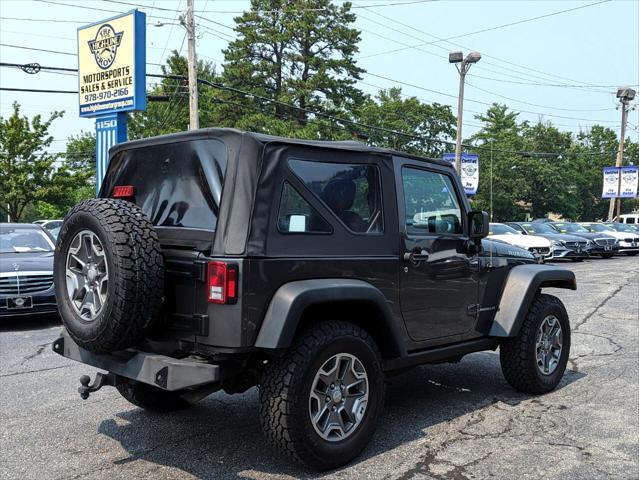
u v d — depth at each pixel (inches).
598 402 207.6
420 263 175.2
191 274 139.9
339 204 157.0
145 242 138.4
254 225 138.2
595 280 609.3
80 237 146.5
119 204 144.6
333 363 148.1
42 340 318.0
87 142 2263.8
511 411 197.8
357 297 150.7
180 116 1983.3
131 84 599.8
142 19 597.6
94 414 194.9
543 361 216.1
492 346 210.2
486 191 2524.6
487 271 202.5
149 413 195.6
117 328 136.7
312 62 1833.2
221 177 144.6
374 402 157.0
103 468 152.6
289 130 1727.4
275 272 140.4
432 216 184.9
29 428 182.1
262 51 1932.8
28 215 2409.0
